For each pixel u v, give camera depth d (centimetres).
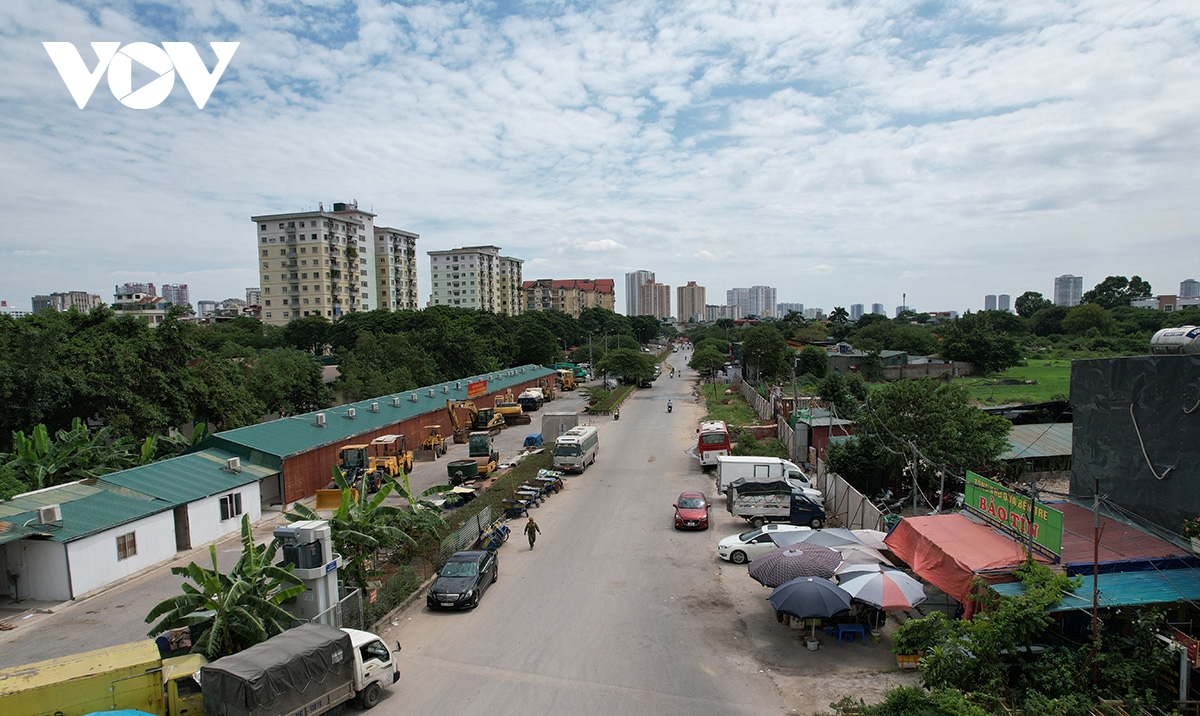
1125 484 1745
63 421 3572
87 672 1271
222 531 2916
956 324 12200
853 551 2014
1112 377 1791
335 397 6538
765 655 1703
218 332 9700
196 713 1334
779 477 3234
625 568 2381
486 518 2762
